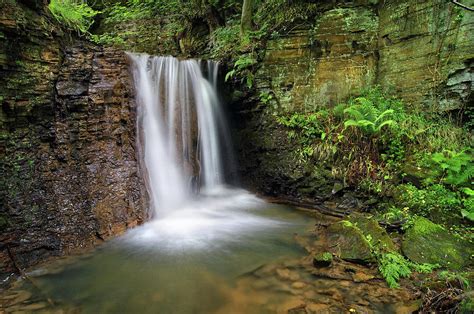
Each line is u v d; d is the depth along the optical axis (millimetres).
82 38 6812
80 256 4543
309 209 6641
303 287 3725
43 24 5297
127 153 5898
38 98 5020
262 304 3426
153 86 6762
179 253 4676
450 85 6078
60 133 5266
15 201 4477
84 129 5500
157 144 6629
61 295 3633
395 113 6559
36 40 5090
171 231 5523
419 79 6586
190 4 10969
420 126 6242
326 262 4148
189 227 5723
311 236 5230
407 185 5660
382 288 3646
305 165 7051
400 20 6832
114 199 5406
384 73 7234
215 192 7902
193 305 3438
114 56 6301
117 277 4012
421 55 6531
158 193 6336
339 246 4582
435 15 6238
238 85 8195
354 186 6293
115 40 11539
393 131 6332
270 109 7992
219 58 8602
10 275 3990
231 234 5387
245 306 3400
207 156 7879
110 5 13234
